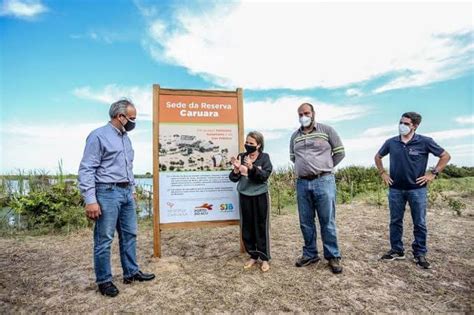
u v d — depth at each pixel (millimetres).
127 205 3736
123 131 3664
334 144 4074
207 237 6109
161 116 4727
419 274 3996
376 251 4918
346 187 11188
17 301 3424
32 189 8258
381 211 8133
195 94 4836
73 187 7742
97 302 3365
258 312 3141
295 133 4363
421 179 4121
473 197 10047
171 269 4270
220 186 4859
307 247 4324
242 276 3994
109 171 3445
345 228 6398
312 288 3629
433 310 3146
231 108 4949
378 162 4562
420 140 4133
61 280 4004
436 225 6609
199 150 4816
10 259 4902
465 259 4535
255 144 4141
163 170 4719
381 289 3594
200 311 3164
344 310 3162
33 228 7125
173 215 4727
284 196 9875
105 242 3455
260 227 4180
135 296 3488
